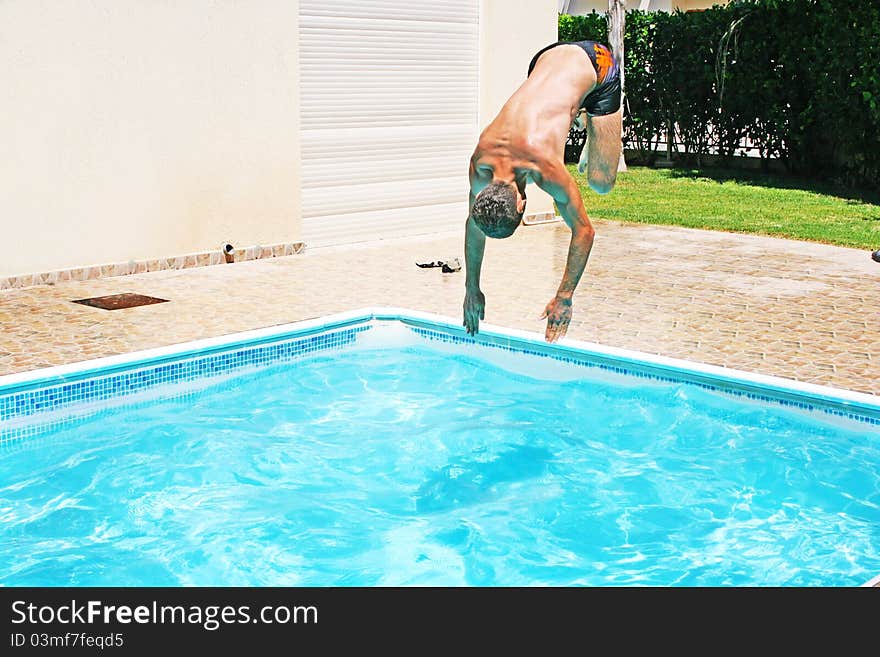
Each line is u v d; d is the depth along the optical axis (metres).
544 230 14.03
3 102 9.66
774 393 7.31
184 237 11.20
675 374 7.79
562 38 22.72
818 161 18.52
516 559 5.59
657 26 20.11
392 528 5.99
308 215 12.41
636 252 12.30
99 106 10.31
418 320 9.26
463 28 13.57
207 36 11.00
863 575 5.31
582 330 8.71
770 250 12.46
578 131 22.02
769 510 6.12
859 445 6.84
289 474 6.68
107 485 6.44
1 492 6.31
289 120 11.87
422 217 13.63
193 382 8.12
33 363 7.62
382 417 7.61
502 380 8.32
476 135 14.02
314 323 8.90
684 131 20.44
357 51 12.52
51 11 9.85
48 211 10.13
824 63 17.00
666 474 6.64
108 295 9.84
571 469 6.74
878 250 11.93
